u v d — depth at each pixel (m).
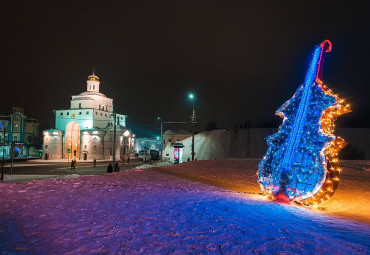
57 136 71.69
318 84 10.52
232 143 60.38
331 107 9.87
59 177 24.95
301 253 5.11
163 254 4.78
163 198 9.59
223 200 9.69
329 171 9.66
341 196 12.41
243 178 17.22
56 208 7.52
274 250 5.18
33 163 54.06
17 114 88.56
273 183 10.86
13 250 4.70
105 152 68.94
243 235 5.92
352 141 56.19
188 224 6.54
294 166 10.30
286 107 11.50
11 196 8.69
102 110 76.31
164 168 22.02
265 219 7.40
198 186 13.38
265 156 11.47
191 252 4.91
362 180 16.86
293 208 9.31
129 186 11.95
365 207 10.44
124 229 6.00
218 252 4.96
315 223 7.48
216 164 24.77
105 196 9.48
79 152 69.81
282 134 11.23
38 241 5.16
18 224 6.05
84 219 6.63
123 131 70.94
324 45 10.77
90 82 80.69
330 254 5.14
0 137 85.25
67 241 5.22
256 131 62.12
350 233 6.69
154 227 6.22
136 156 74.44
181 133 81.31
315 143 9.95
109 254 4.71
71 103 76.19
